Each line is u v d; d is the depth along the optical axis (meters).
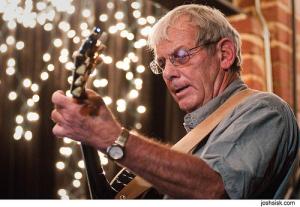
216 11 1.35
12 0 2.34
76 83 0.99
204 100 1.30
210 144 1.12
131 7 2.49
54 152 2.57
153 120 2.55
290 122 1.21
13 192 2.55
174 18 1.32
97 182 1.37
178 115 2.51
